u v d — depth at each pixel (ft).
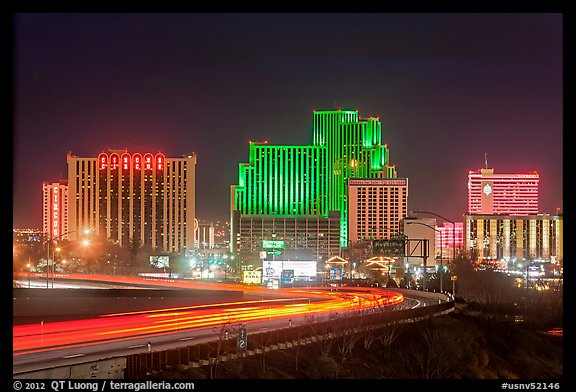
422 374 323.98
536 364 379.96
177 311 411.95
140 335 287.07
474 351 377.71
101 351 239.50
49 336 281.54
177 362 235.81
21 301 355.77
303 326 308.40
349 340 320.29
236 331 277.23
